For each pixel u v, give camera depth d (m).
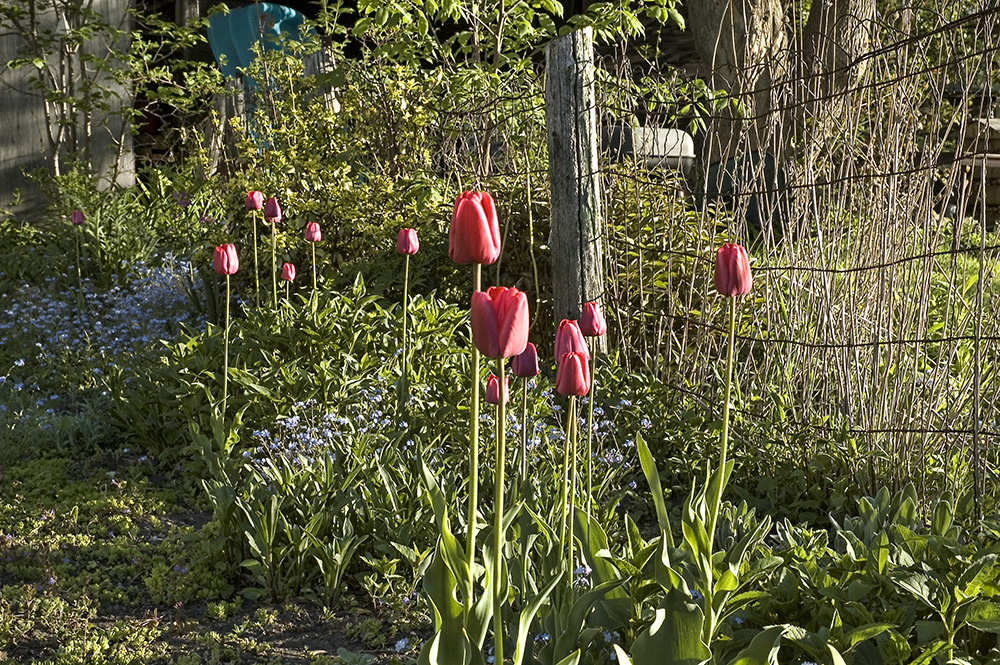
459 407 4.66
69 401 5.74
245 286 7.12
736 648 2.65
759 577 2.83
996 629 2.53
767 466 4.52
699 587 2.47
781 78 4.74
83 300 7.30
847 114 4.46
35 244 9.14
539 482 3.71
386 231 6.85
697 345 5.21
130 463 4.84
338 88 7.68
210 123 11.64
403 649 3.19
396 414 4.64
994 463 4.28
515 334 1.96
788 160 4.98
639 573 2.50
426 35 7.76
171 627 3.36
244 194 7.03
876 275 4.33
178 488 4.62
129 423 5.02
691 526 2.35
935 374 4.18
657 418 4.86
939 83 4.37
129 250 8.52
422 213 6.89
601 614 2.67
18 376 6.05
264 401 4.70
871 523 3.39
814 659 2.64
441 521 2.07
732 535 3.59
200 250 7.78
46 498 4.33
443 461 4.16
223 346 5.29
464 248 1.91
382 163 7.41
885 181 4.27
